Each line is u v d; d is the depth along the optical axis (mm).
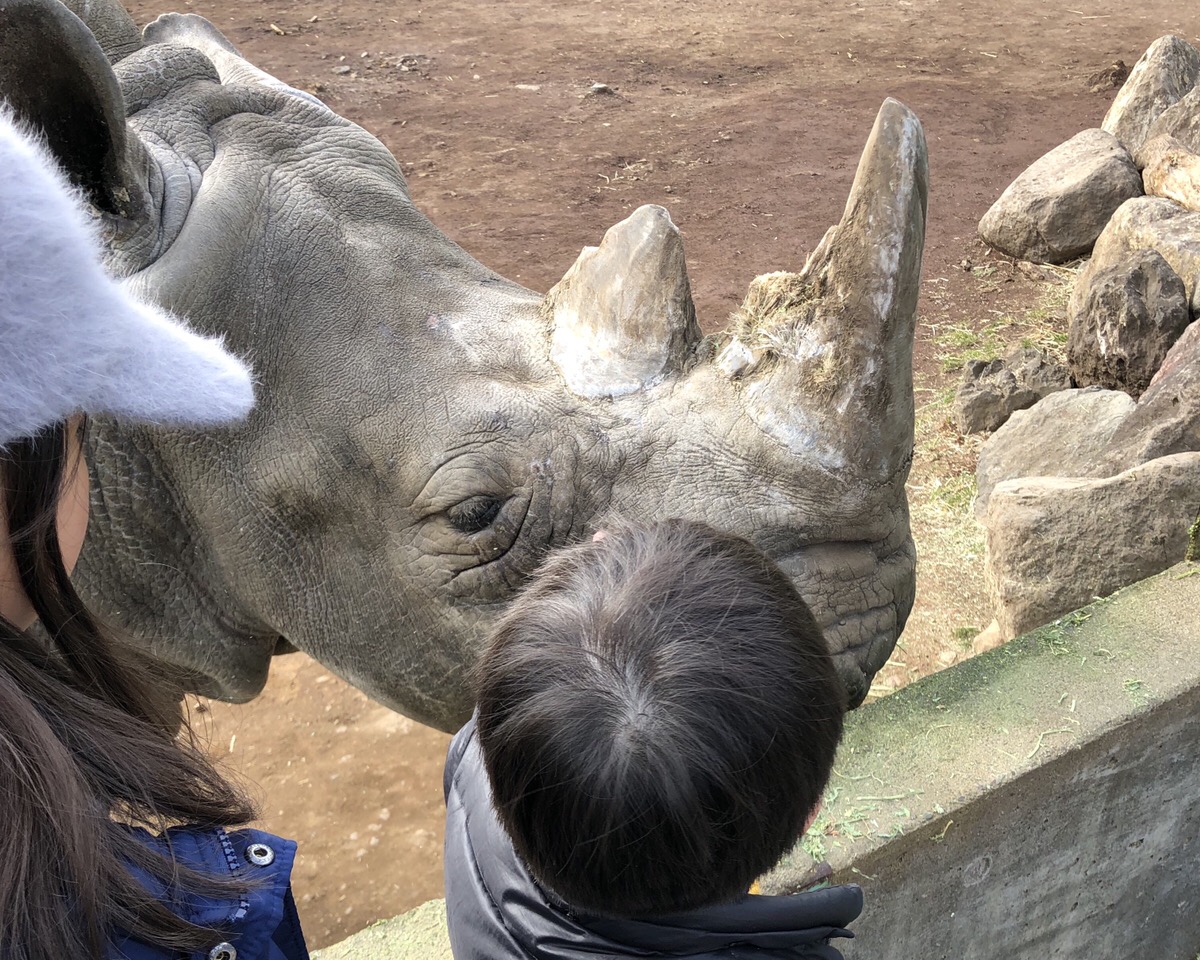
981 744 2914
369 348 2816
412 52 14297
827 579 2674
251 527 2910
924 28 16406
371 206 3029
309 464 2822
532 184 10539
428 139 11602
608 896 1540
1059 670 3174
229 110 3104
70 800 1054
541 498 2682
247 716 5102
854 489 2631
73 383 1003
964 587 5445
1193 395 4824
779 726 1496
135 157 2729
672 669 1472
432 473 2729
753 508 2631
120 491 2902
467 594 2791
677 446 2674
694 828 1457
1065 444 5723
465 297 2934
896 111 2422
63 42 2424
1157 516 4133
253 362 2812
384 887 4336
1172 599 3457
